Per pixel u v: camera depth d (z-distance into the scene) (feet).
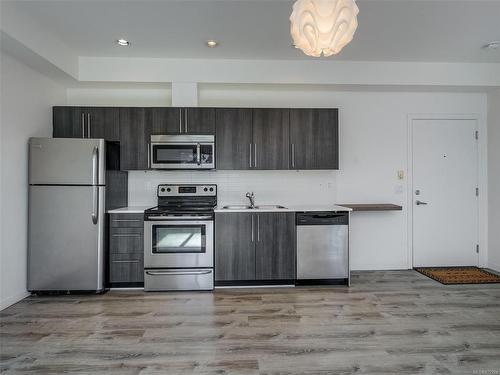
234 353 7.12
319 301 10.20
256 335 7.94
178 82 12.35
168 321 8.75
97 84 12.64
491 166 13.89
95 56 12.07
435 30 9.92
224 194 13.47
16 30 8.63
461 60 12.51
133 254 11.43
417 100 13.99
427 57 12.19
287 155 12.50
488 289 11.27
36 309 9.61
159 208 12.16
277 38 10.53
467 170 14.08
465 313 9.22
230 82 12.41
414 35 10.26
